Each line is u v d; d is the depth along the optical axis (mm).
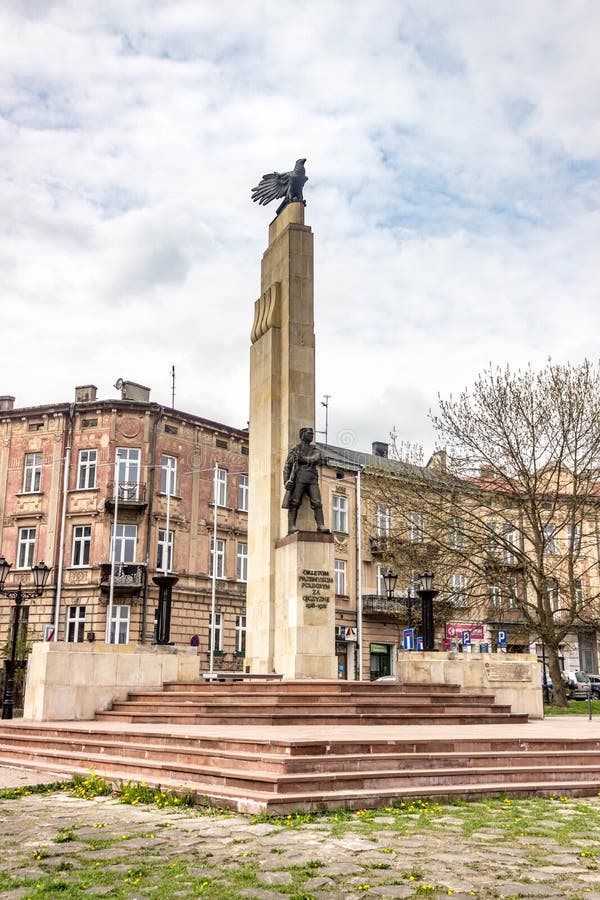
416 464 37562
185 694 17766
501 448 34375
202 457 47438
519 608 34500
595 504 34594
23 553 44656
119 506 43250
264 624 22219
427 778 10781
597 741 13039
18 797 10961
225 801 9773
